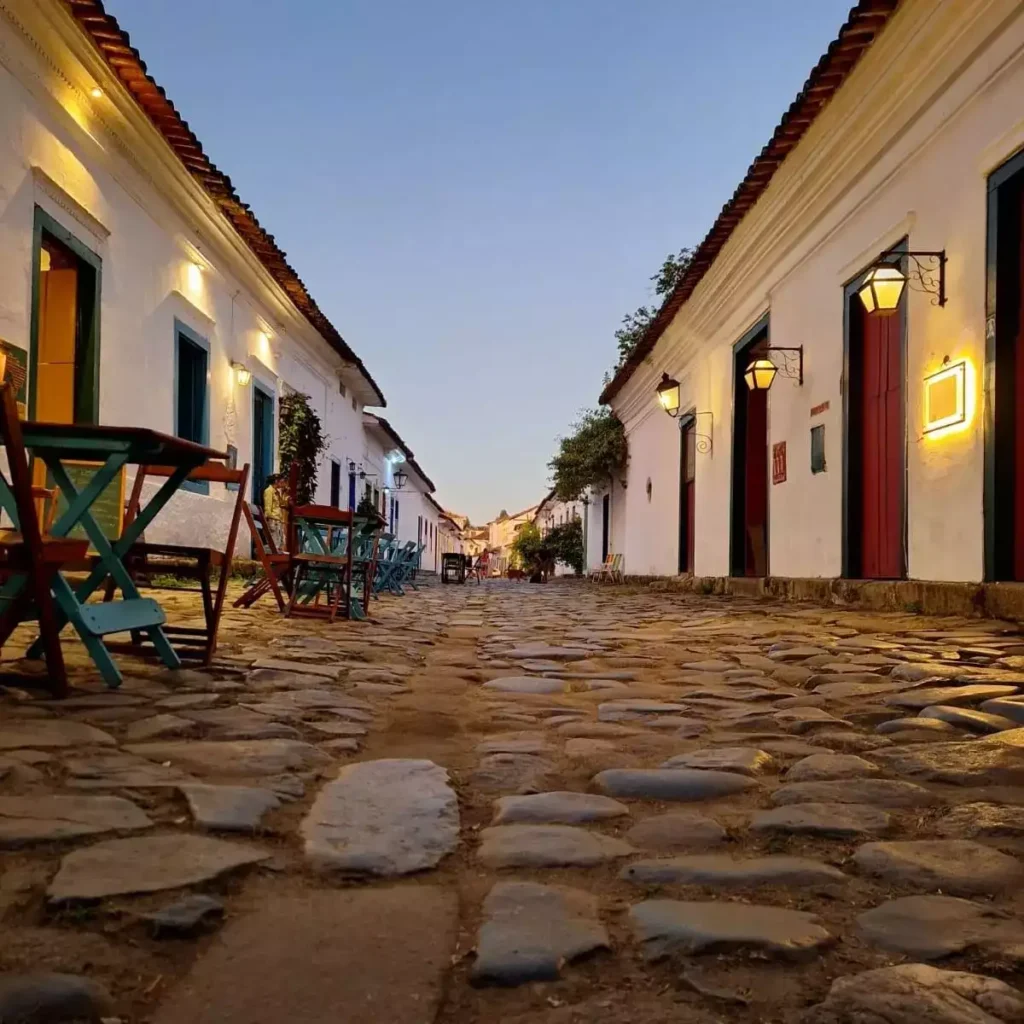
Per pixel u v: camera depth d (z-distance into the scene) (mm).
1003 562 6504
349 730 3271
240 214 11984
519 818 2293
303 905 1732
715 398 14367
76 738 2914
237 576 12055
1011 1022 1310
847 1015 1329
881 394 8664
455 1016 1348
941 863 1952
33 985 1380
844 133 8594
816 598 9664
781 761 2902
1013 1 6195
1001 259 6543
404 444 30688
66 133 8289
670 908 1712
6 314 7398
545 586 22062
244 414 14109
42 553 3506
